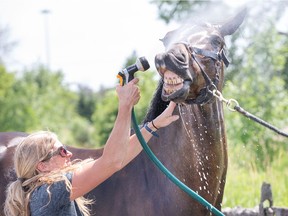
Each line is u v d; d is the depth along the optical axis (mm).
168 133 4391
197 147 4246
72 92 41469
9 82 29891
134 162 4527
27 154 3693
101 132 20859
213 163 4270
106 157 3617
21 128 27688
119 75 3748
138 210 4387
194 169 4270
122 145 3635
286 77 14086
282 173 8883
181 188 3990
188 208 4270
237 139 9789
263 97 11219
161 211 4324
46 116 30891
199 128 4230
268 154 9391
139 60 3725
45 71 39375
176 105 4340
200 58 3953
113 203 4469
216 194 4348
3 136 5277
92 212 4496
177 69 3652
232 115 10195
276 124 10875
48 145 3719
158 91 4445
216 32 4137
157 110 4465
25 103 28469
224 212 6344
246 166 9016
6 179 4883
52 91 35688
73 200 3686
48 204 3572
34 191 3629
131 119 3820
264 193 6039
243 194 8078
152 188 4383
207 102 4043
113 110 20344
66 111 36438
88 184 3629
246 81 11547
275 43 13031
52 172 3658
